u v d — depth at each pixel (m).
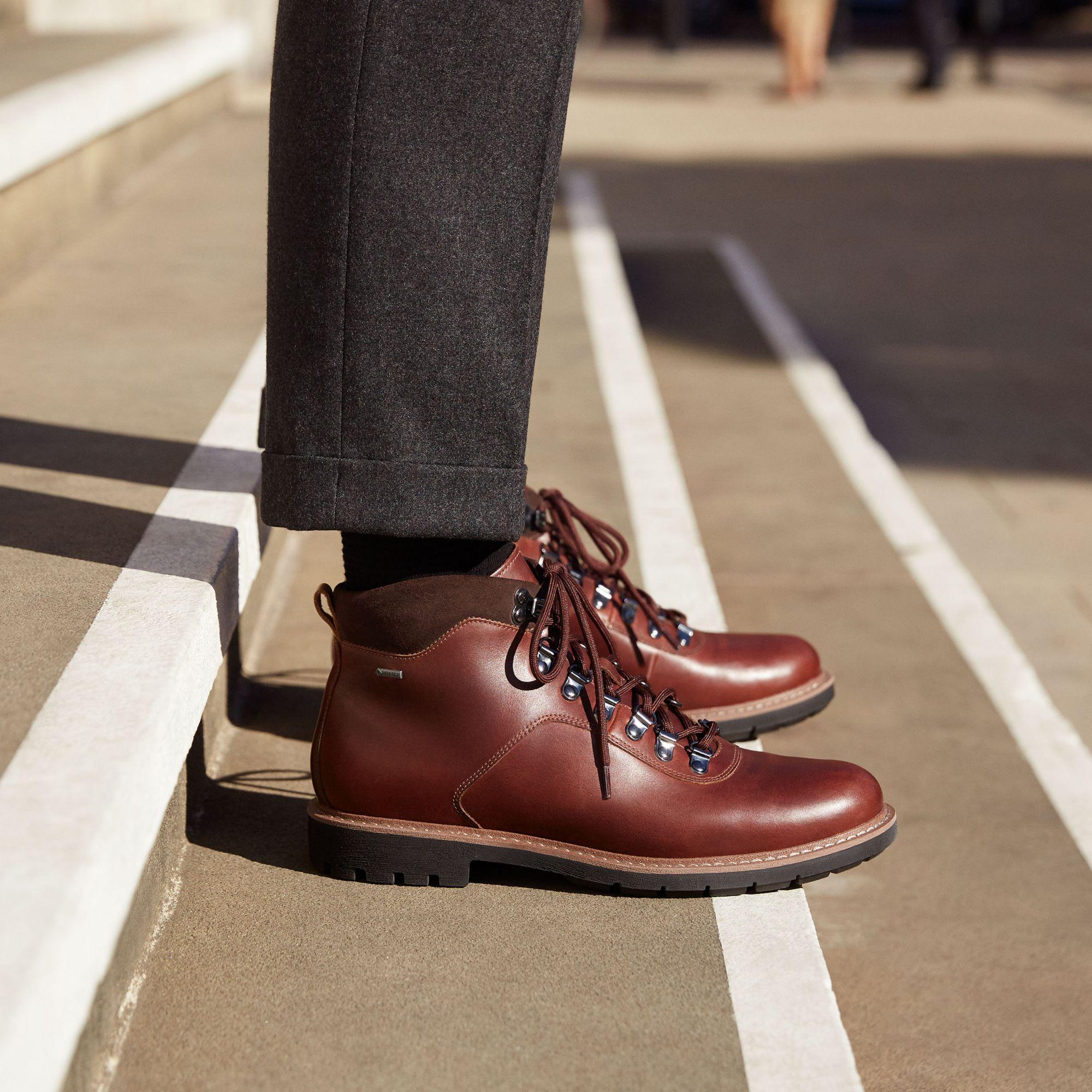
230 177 3.94
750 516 2.55
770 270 5.08
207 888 1.10
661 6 16.70
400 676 1.08
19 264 2.73
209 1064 0.90
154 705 0.94
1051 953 1.43
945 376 3.88
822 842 1.11
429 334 0.99
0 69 3.64
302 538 2.01
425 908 1.08
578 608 1.11
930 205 6.22
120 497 1.40
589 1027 0.95
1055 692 2.12
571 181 5.06
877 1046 1.29
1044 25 17.55
